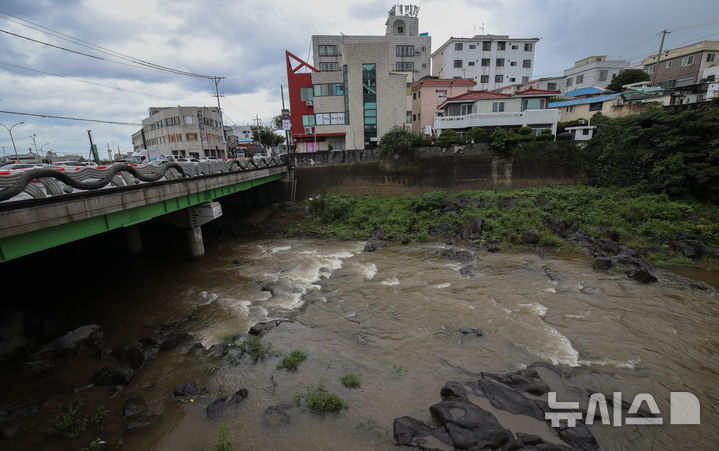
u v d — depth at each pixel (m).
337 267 20.83
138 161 36.75
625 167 29.92
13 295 16.20
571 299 15.69
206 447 8.34
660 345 12.12
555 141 33.22
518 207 27.91
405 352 12.02
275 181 36.53
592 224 24.88
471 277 18.55
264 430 8.75
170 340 12.60
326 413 9.23
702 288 16.39
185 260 22.66
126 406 9.59
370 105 41.03
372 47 39.84
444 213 29.22
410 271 19.73
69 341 12.81
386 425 8.80
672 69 47.72
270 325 13.79
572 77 60.56
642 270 17.39
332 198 32.19
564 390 9.78
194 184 19.73
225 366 11.45
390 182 35.69
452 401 8.99
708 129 25.05
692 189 26.02
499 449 7.62
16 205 9.58
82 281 18.80
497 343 12.37
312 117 44.44
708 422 8.74
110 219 13.67
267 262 22.03
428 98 46.78
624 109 37.75
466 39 57.38
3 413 9.32
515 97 38.62
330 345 12.56
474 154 34.09
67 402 9.97
